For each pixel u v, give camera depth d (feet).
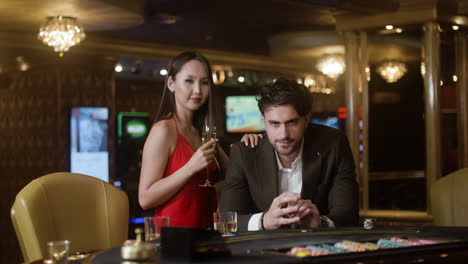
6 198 31.32
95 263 5.63
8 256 29.71
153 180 9.21
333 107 41.93
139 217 23.24
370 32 20.51
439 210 10.23
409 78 19.81
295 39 29.60
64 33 20.13
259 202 9.01
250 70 36.88
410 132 19.74
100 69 30.04
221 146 10.90
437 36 19.24
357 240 6.75
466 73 19.49
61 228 8.50
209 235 5.66
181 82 9.50
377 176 20.30
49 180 8.64
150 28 27.61
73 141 28.94
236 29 28.40
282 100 8.06
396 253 5.91
